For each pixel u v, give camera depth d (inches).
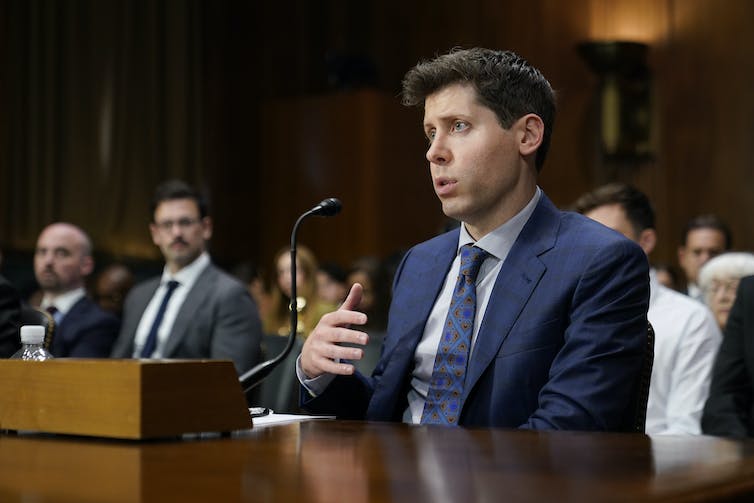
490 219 153.3
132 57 654.5
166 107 670.5
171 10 675.4
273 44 726.5
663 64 606.9
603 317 140.3
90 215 632.4
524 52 648.4
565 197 628.7
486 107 150.1
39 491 69.9
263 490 70.1
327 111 668.7
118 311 489.4
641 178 609.6
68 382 102.4
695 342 244.4
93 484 72.6
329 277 482.0
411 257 167.5
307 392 149.3
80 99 633.0
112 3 646.5
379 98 655.1
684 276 589.3
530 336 142.9
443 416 144.6
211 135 696.4
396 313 160.7
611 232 148.3
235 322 321.7
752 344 224.4
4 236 604.4
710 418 225.1
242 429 105.9
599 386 135.7
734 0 588.1
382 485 72.6
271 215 690.8
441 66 151.7
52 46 621.9
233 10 714.2
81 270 367.6
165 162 668.7
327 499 66.7
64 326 357.4
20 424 105.1
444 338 150.1
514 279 147.7
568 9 633.6
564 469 80.3
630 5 615.2
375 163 649.6
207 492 69.1
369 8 703.7
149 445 96.0
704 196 593.3
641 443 98.7
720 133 590.2
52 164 619.2
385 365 158.4
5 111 607.2
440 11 679.1
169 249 337.1
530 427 134.6
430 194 669.3
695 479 74.6
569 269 145.0
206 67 695.7
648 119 606.2
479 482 73.9
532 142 152.4
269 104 696.4
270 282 686.5
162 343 330.6
